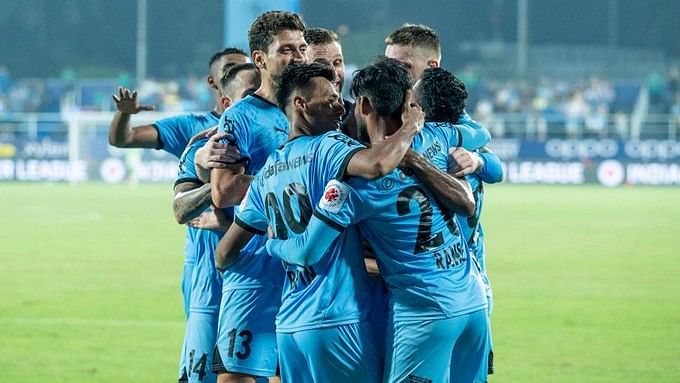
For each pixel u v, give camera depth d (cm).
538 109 12925
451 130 1834
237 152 1877
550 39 18150
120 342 3231
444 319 1678
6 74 14575
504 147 11194
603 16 17962
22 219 7350
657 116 11662
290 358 1742
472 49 17150
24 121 11681
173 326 3500
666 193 10000
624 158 10919
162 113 11431
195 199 1995
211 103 13288
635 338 3297
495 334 3366
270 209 1747
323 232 1648
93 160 11044
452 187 1694
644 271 4916
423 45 2109
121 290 4306
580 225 7069
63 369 2847
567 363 2930
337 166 1655
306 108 1727
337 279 1692
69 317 3662
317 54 2159
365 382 1708
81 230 6706
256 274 1969
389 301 1722
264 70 1948
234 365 1966
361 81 1694
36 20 17562
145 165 10988
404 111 1675
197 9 18025
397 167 1678
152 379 2738
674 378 2744
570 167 11050
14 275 4747
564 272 4888
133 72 17775
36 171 11125
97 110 13225
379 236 1689
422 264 1681
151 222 7181
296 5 9281
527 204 8769
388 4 18350
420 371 1688
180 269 4962
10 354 3039
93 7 17788
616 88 13300
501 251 5709
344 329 1684
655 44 17662
